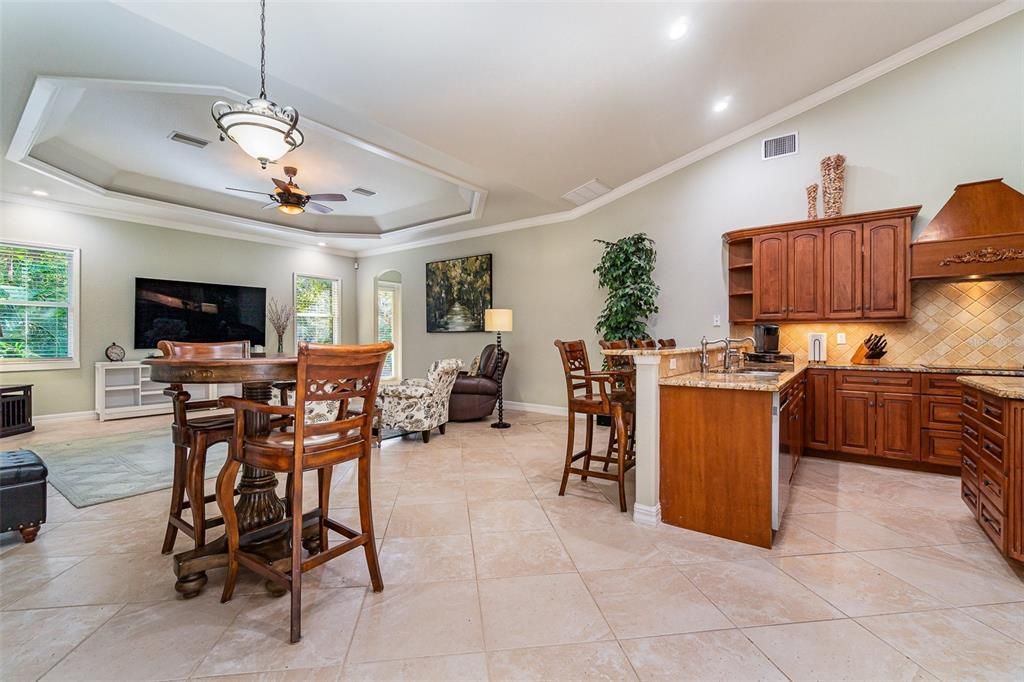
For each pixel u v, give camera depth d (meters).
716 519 2.40
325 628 1.64
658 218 5.10
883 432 3.59
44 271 5.48
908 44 3.61
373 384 1.87
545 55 2.92
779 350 4.31
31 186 4.96
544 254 6.34
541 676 1.40
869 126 3.87
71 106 3.70
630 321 4.94
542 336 6.36
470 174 4.79
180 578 1.82
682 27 2.81
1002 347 3.48
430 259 7.75
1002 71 3.40
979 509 2.29
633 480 3.38
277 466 1.67
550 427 5.34
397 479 3.39
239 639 1.58
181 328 6.50
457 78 3.09
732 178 4.55
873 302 3.71
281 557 1.91
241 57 2.74
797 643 1.54
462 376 5.93
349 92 3.18
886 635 1.58
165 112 3.86
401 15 2.46
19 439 4.68
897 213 3.61
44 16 2.36
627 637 1.58
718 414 2.40
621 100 3.57
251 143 2.54
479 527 2.52
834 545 2.28
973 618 1.67
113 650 1.52
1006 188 3.29
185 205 5.98
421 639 1.58
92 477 3.43
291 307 7.88
